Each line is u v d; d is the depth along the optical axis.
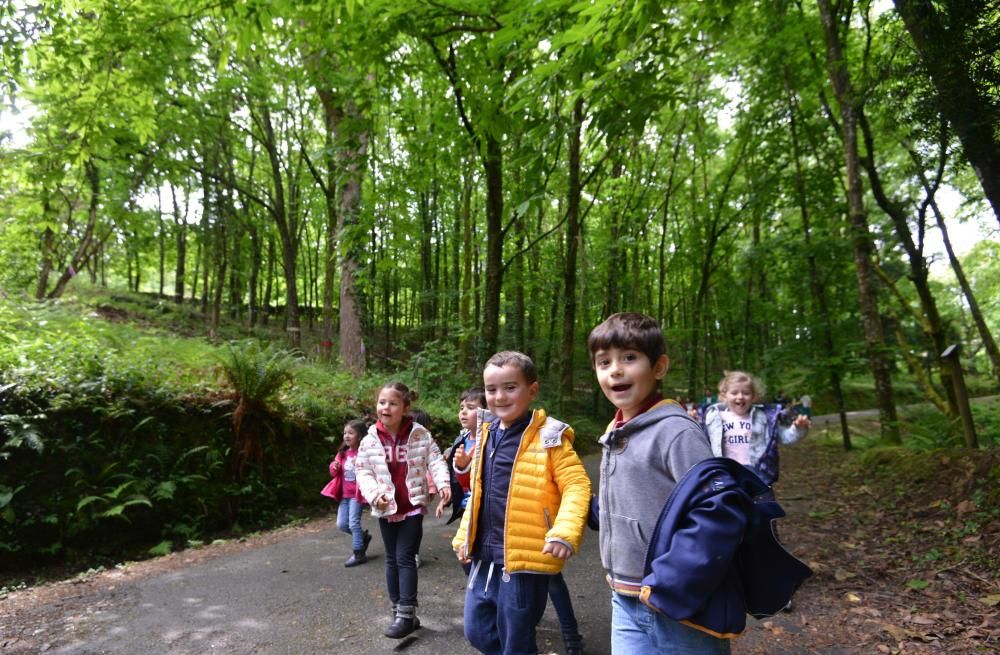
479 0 5.42
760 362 12.89
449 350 11.84
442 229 15.92
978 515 4.52
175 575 4.35
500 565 2.31
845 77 8.57
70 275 10.31
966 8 4.57
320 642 3.15
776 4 8.90
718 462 1.45
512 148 7.84
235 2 4.77
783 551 1.42
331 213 14.13
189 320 15.32
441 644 3.11
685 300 21.16
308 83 7.73
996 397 14.09
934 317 8.49
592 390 14.48
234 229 15.41
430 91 8.38
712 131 16.12
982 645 2.83
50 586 4.16
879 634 3.06
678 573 1.33
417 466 3.36
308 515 6.40
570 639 2.90
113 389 5.44
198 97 11.98
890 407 9.04
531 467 2.33
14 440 4.47
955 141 5.58
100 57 6.19
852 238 9.07
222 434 6.00
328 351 12.98
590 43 3.98
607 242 16.20
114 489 5.02
